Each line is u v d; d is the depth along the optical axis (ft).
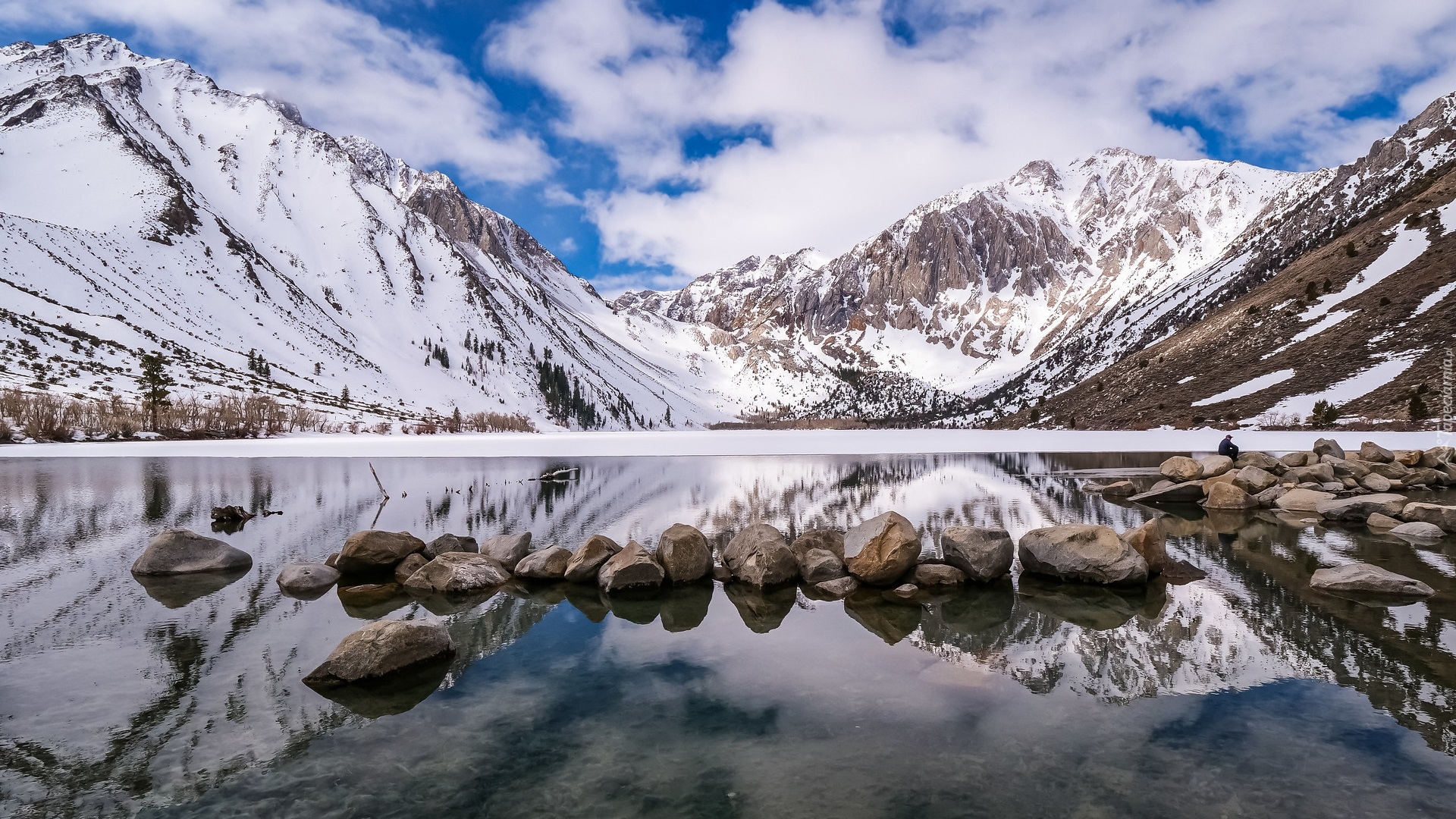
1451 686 25.91
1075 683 27.27
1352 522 65.26
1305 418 251.19
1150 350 465.88
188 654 31.04
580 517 71.10
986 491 92.73
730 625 36.27
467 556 46.01
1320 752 21.29
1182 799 18.78
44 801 19.11
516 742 22.85
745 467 135.85
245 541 57.82
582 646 32.78
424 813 18.58
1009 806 18.60
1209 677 27.40
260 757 21.74
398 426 407.85
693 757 21.77
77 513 73.77
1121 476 112.06
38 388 289.53
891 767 20.98
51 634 33.68
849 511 74.54
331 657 28.32
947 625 35.70
